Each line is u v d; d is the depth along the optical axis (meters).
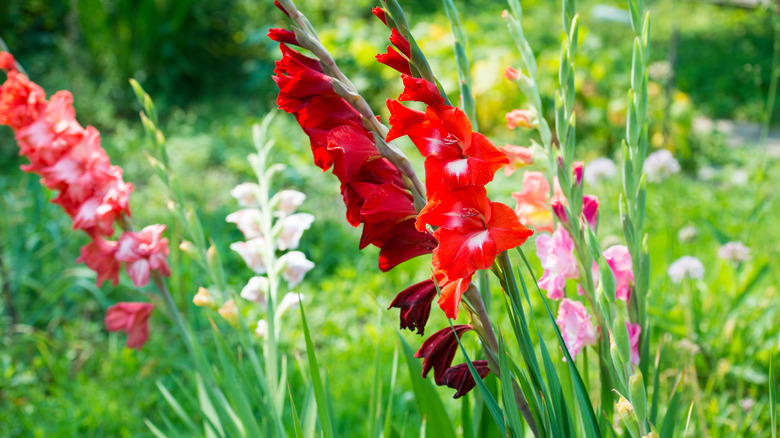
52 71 6.51
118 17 6.84
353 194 1.68
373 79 7.09
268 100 7.10
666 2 9.60
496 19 8.85
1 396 3.03
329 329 3.44
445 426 2.02
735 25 9.47
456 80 6.65
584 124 6.53
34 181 3.87
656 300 3.01
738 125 7.64
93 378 3.17
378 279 3.89
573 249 1.81
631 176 1.79
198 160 5.36
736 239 3.62
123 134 5.95
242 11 8.03
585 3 10.05
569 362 1.72
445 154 1.60
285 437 2.02
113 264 2.12
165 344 3.38
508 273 1.66
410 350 2.02
